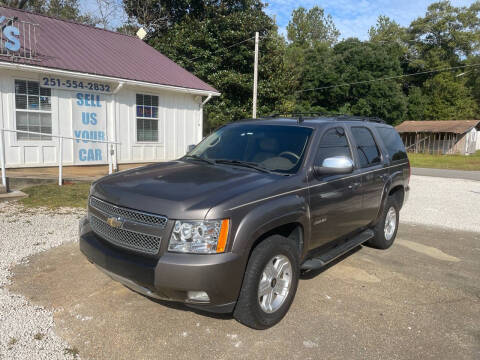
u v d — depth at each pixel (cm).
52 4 2883
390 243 577
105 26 2878
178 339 309
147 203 302
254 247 320
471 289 432
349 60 4028
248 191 317
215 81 2169
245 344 306
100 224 343
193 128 1398
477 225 748
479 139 4506
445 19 5000
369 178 483
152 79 1177
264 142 424
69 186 871
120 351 291
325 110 4022
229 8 2752
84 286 397
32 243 514
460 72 5166
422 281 451
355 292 413
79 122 1080
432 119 4725
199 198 299
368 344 314
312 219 374
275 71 2388
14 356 279
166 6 2817
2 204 705
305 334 325
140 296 380
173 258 280
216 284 281
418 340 323
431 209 899
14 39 913
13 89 945
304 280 441
